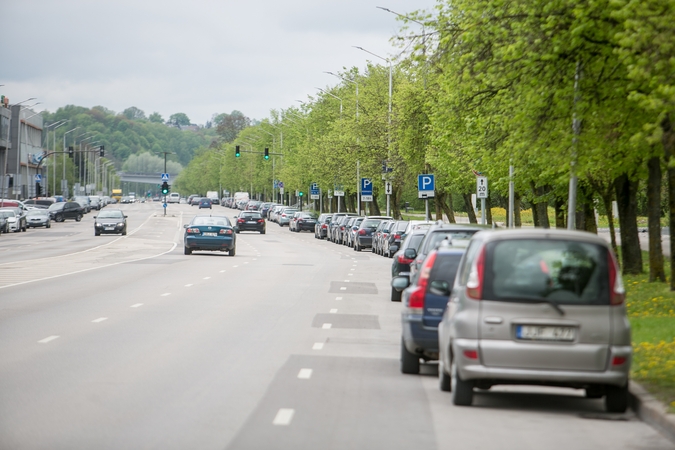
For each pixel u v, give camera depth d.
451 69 34.75
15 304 36.94
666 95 23.41
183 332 28.97
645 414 17.23
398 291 41.50
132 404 17.41
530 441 15.12
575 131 33.06
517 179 55.62
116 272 57.34
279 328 30.70
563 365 17.23
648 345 24.16
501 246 17.69
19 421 15.73
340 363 23.48
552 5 29.27
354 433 15.31
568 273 17.45
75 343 25.98
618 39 26.73
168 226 161.25
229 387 19.50
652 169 41.75
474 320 17.47
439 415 17.14
